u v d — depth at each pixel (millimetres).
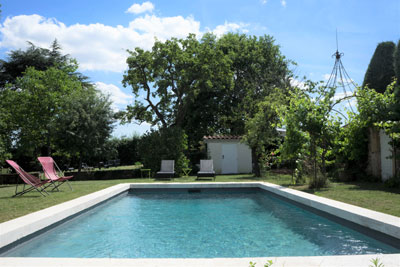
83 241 4781
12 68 27016
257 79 23469
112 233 5305
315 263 2918
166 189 10812
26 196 7945
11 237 3949
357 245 4273
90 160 23703
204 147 22281
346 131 11047
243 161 20250
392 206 5398
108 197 8406
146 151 16984
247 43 25828
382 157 10305
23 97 19469
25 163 23156
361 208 5184
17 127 19609
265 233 5191
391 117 9531
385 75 15188
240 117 22094
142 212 7301
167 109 23297
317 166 9641
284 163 18609
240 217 6617
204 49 20328
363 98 10203
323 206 5852
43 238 4816
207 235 5145
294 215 6641
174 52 19500
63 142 19203
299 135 9469
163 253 4195
